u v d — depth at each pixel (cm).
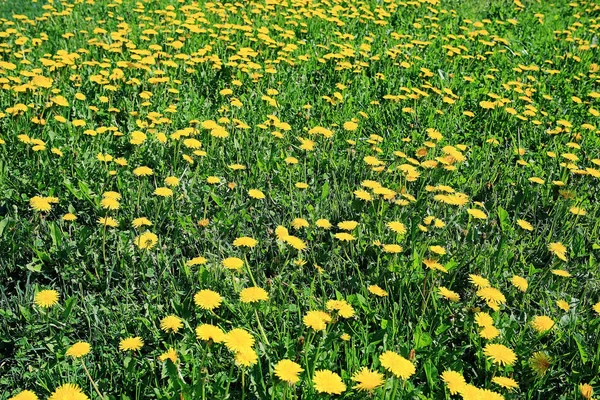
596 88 616
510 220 378
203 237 328
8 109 419
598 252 348
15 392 232
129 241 314
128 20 765
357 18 762
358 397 221
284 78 571
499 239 346
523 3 953
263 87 547
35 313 268
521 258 325
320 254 323
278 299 288
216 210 357
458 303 288
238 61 608
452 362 248
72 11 778
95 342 258
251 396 230
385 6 823
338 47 650
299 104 520
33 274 298
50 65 522
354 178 405
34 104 448
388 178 399
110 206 307
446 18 822
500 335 261
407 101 535
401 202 345
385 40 705
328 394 210
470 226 340
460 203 338
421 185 383
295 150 441
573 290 312
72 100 488
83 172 372
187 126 461
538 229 369
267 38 619
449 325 266
